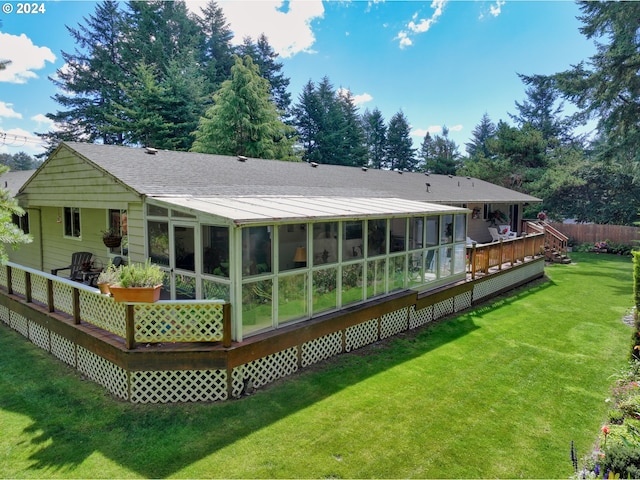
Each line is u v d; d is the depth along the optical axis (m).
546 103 48.06
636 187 26.52
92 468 4.29
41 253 12.98
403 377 6.69
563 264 19.95
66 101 32.62
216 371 5.77
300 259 6.96
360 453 4.59
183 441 4.78
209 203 6.83
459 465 4.41
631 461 3.57
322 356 7.35
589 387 6.39
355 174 15.54
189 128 28.12
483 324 9.86
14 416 5.38
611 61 20.17
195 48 35.88
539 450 4.70
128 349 5.69
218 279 6.09
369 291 8.55
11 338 8.46
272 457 4.49
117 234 9.50
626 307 11.55
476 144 59.84
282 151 28.50
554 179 27.75
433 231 10.36
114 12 33.53
